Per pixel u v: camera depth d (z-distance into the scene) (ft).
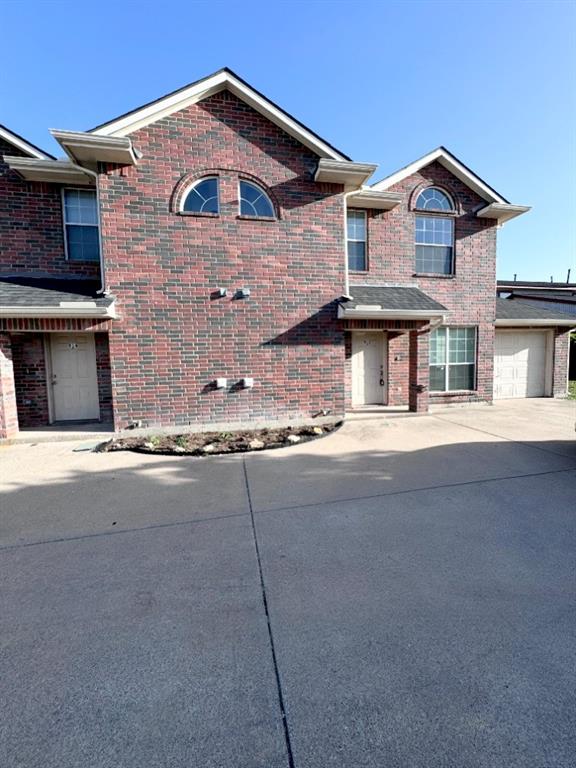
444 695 6.32
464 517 13.17
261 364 27.14
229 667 6.98
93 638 7.76
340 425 27.71
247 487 16.28
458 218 36.01
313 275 27.84
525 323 38.83
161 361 25.49
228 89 25.72
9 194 26.73
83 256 28.17
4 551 11.29
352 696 6.33
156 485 16.66
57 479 17.53
